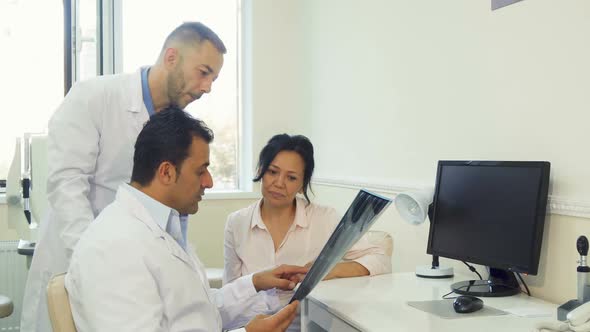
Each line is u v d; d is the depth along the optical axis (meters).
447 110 2.22
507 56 1.92
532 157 1.82
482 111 2.04
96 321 1.10
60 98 3.57
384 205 1.31
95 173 1.89
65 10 3.43
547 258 1.75
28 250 2.58
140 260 1.17
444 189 1.92
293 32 3.66
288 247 1.95
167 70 1.84
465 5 2.12
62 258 1.90
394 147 2.59
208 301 1.33
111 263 1.14
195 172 1.29
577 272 1.52
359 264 1.97
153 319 1.12
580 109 1.65
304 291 1.44
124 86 1.86
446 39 2.22
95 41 3.48
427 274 1.93
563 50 1.71
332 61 3.17
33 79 3.53
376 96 2.73
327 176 3.24
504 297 1.71
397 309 1.53
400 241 2.53
